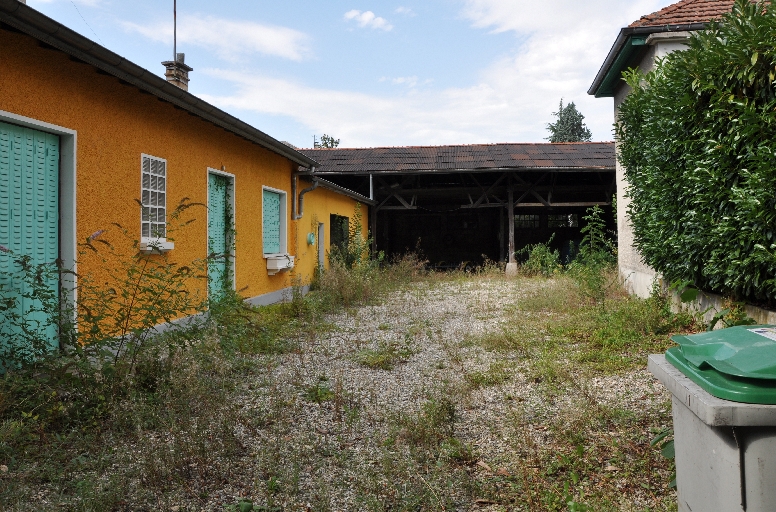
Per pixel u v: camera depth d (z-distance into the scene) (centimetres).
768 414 179
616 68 1049
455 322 873
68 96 546
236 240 945
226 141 915
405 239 2094
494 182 1861
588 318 818
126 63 556
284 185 1190
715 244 597
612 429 405
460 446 378
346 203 1684
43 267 501
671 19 900
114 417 397
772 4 502
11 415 382
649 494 311
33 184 518
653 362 246
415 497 309
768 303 572
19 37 486
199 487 331
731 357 204
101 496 300
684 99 616
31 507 297
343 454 365
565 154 1822
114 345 459
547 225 2047
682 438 230
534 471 342
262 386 522
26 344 464
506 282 1489
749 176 509
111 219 613
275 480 335
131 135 651
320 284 1263
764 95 516
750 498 186
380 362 605
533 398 481
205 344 535
